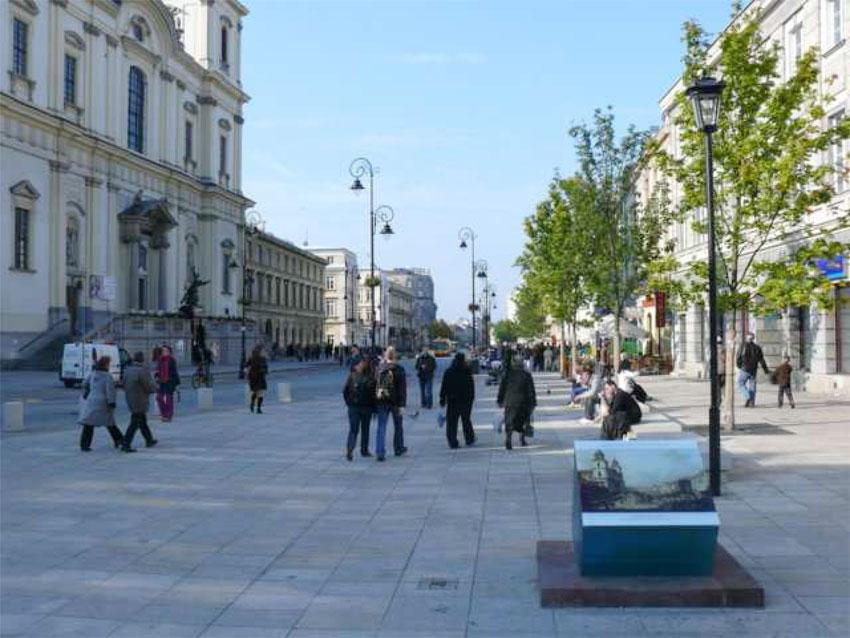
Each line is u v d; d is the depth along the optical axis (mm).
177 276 64125
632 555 6672
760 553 7938
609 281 27609
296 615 6402
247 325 68500
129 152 55812
